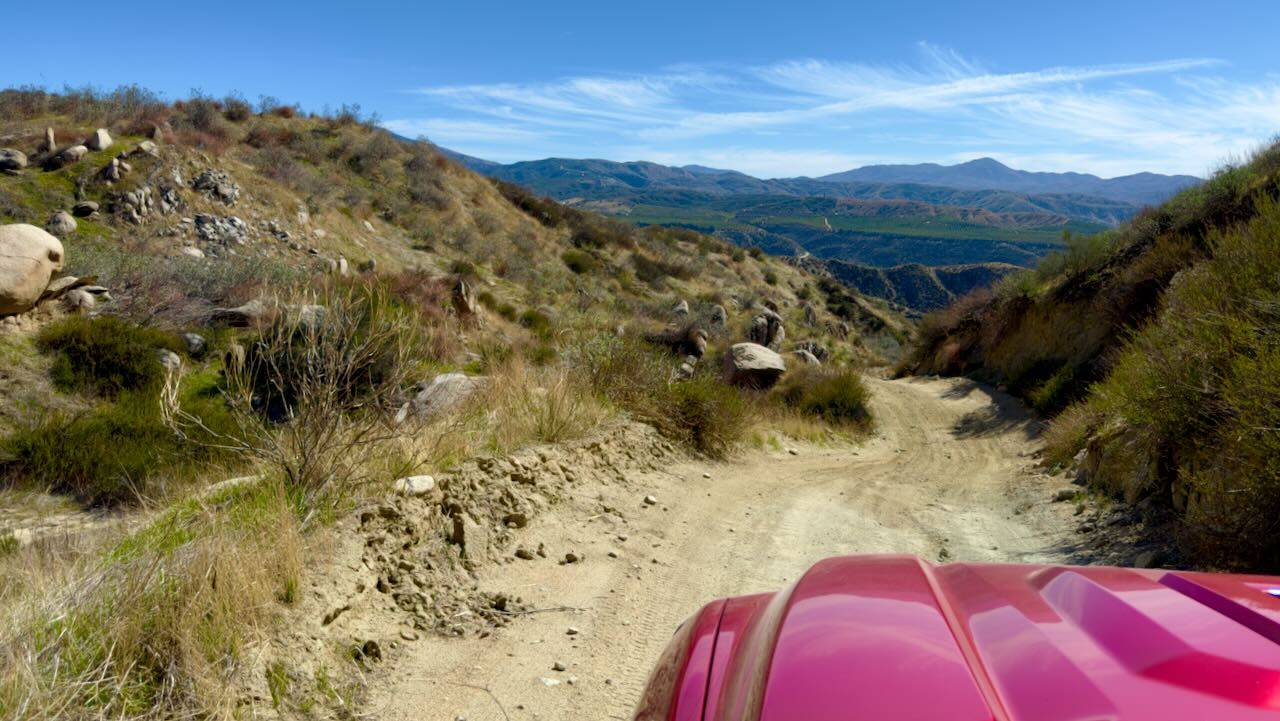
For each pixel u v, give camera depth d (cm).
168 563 353
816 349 4559
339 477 488
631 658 394
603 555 569
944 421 2244
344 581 400
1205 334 694
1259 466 505
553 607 461
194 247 2791
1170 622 144
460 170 5706
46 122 3525
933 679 130
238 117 4591
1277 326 629
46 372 1288
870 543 680
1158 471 737
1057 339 2559
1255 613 149
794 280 7838
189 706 285
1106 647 138
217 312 1823
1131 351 1038
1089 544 684
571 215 6219
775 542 658
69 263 1852
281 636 341
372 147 4994
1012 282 3244
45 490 965
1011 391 2580
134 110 3912
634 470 866
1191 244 1970
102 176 2906
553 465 722
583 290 4388
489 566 507
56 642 291
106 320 1443
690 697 174
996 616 163
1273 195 1759
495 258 4347
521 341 2364
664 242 6969
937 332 3884
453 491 555
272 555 374
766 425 1622
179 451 1004
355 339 550
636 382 1125
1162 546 614
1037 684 127
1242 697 113
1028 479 1127
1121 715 111
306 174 3988
